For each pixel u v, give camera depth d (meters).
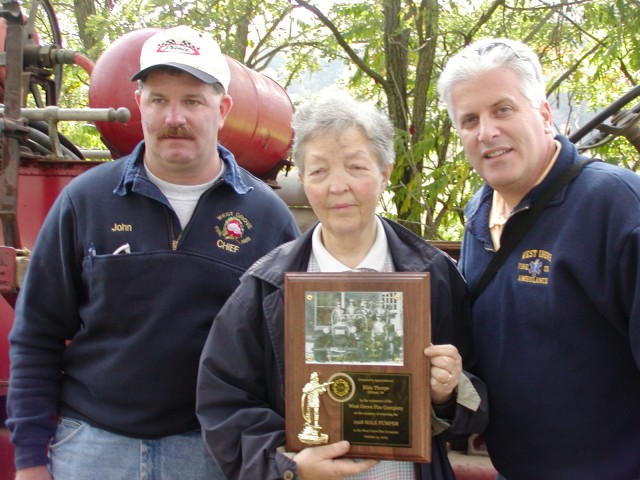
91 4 9.26
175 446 2.12
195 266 2.12
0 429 2.88
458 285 1.93
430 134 7.26
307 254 1.91
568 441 1.81
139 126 3.24
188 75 2.14
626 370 1.79
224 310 1.85
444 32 7.47
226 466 1.76
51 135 2.99
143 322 2.10
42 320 2.19
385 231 1.93
